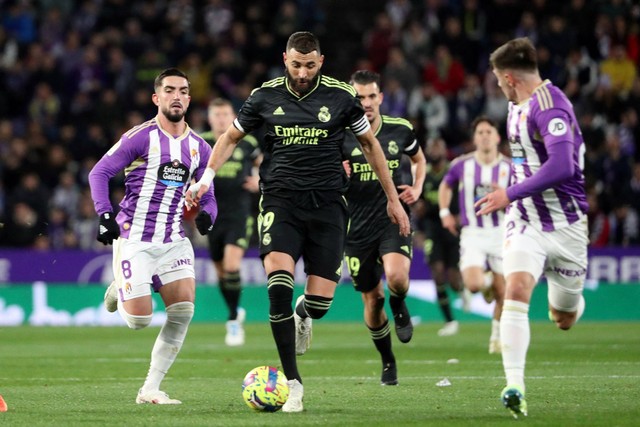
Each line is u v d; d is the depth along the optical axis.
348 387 27.45
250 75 71.88
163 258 24.06
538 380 28.34
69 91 71.19
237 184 43.78
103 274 60.25
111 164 23.73
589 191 63.16
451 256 50.97
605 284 60.62
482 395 25.30
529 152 21.55
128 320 23.86
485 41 74.75
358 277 28.34
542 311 60.19
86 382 29.59
